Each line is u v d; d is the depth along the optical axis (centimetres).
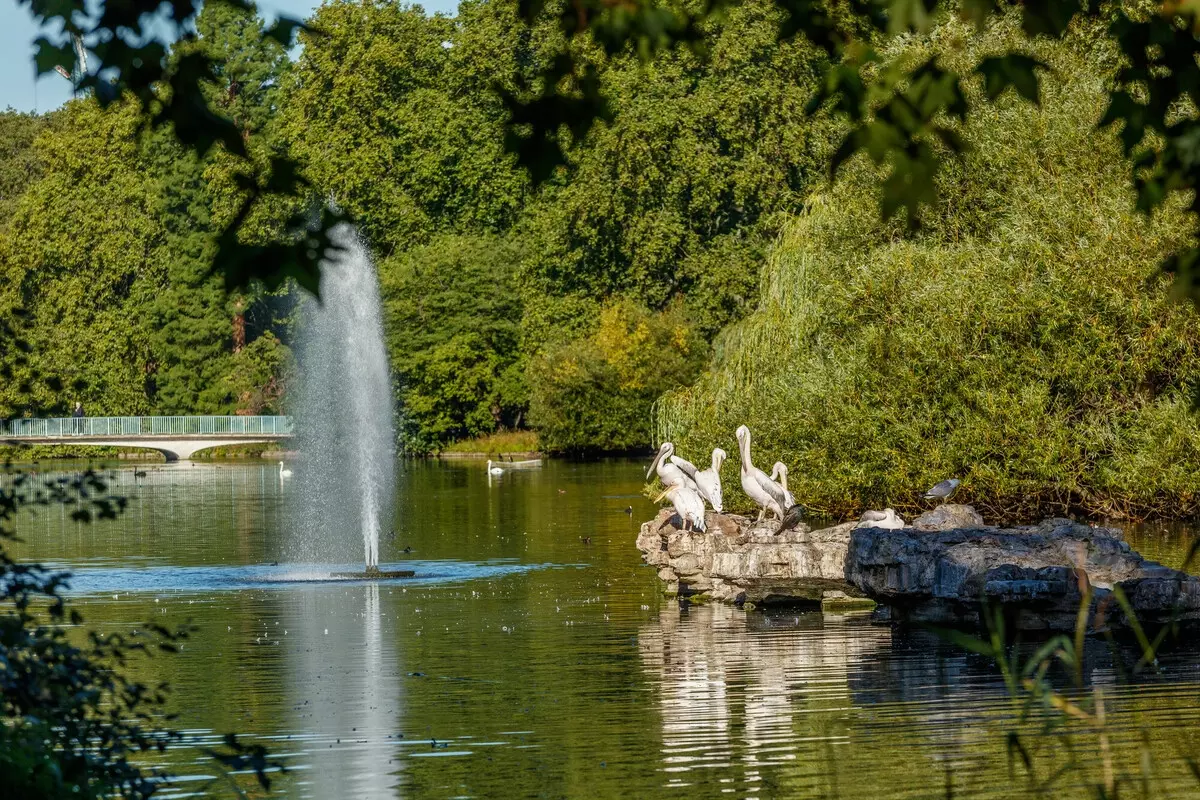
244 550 3794
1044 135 3631
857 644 2089
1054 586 2008
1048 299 3488
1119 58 3303
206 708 1719
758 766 1380
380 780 1366
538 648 2131
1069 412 3553
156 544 3994
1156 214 3388
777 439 3888
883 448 3584
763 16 7575
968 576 2097
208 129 599
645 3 630
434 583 2989
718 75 7938
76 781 906
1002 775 1319
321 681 1889
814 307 4138
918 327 3594
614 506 5069
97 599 2784
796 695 1712
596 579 3016
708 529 2811
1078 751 1400
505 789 1326
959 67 3609
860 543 2259
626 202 8138
